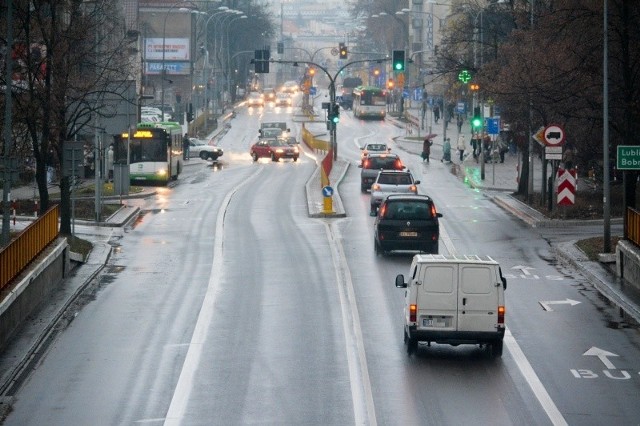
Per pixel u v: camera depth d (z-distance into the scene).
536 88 89.88
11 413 39.81
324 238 88.06
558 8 94.50
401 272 71.44
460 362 47.53
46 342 51.84
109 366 47.03
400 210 77.06
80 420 38.84
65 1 84.69
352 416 39.00
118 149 137.62
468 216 103.50
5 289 53.06
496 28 137.75
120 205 110.62
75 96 91.75
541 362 47.62
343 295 63.44
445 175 150.75
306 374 45.34
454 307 47.44
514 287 66.62
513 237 88.75
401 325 55.38
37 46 86.88
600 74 86.38
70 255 71.31
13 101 81.88
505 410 39.84
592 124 96.06
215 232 92.12
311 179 140.88
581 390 42.91
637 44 87.88
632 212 70.06
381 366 46.62
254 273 71.31
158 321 56.50
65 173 84.69
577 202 107.00
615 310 59.81
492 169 144.00
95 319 57.12
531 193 118.25
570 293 64.81
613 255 74.88
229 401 41.25
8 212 64.25
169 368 46.62
